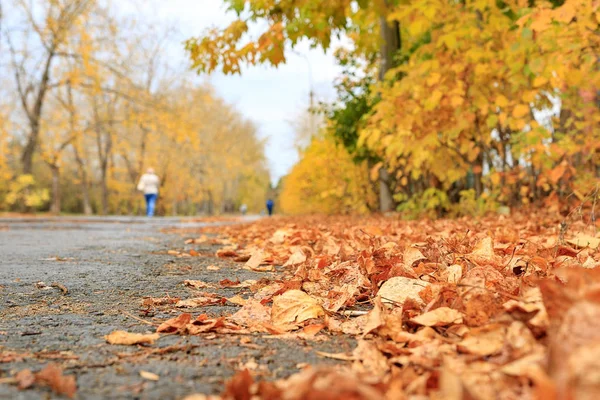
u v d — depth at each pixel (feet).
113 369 5.46
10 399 4.55
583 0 17.22
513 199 29.35
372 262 10.39
